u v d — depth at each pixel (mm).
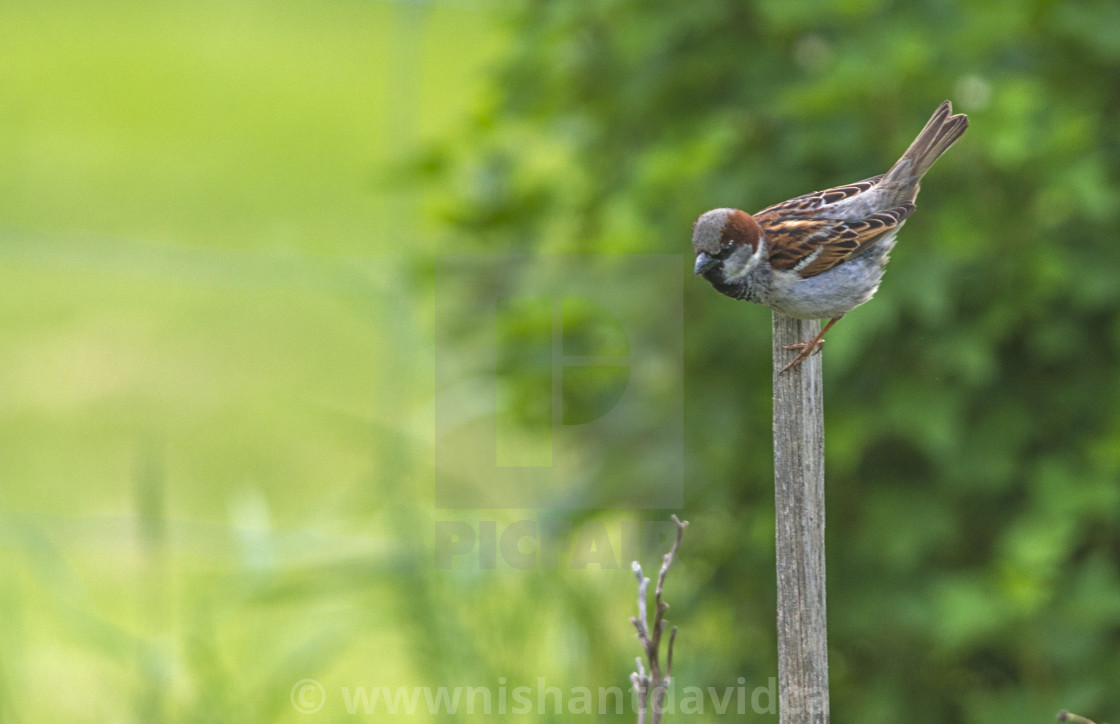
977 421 8461
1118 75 8711
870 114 8289
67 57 36219
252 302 21812
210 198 25734
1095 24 8234
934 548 8742
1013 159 7719
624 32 8898
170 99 33000
